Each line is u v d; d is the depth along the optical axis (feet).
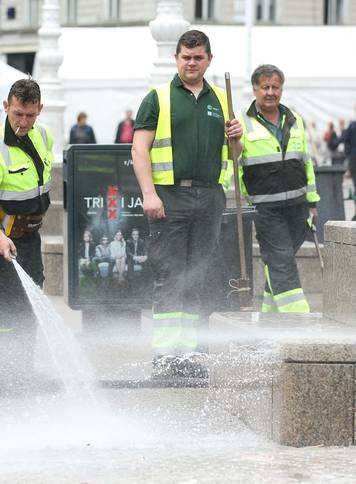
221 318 49.01
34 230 51.72
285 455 39.27
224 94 52.75
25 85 49.98
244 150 61.82
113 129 205.77
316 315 50.31
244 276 56.03
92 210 63.72
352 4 332.60
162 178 51.60
